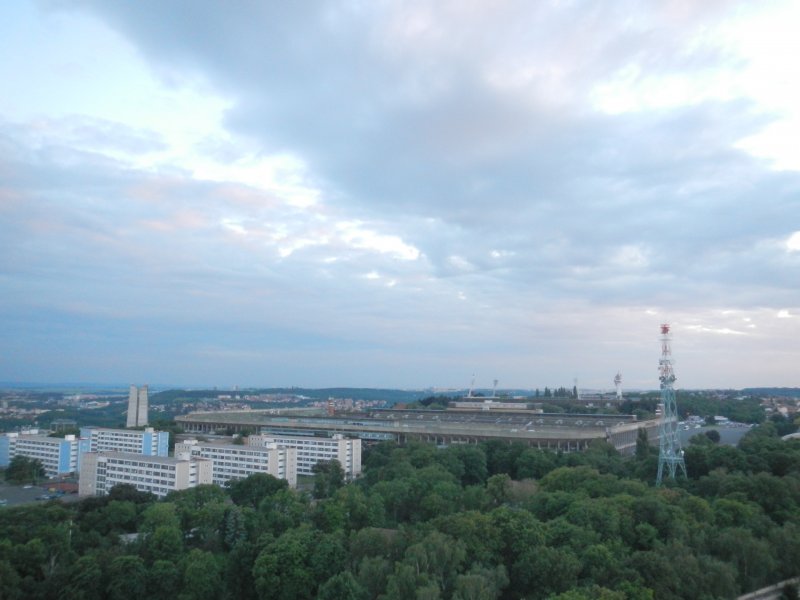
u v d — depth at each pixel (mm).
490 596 183750
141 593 197875
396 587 179250
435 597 173125
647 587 191625
